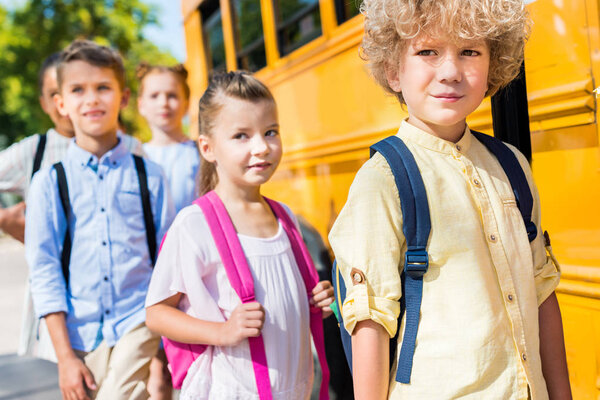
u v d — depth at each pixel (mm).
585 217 1421
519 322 1048
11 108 15227
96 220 1920
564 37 1430
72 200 1908
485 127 1690
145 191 2006
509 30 1116
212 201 1536
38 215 1858
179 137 3262
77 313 1863
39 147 2406
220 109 1554
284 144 2816
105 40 15656
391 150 1094
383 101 2020
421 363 1015
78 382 1746
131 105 15516
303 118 2613
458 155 1115
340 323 1134
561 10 1432
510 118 1466
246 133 1539
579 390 1485
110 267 1902
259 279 1489
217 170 1631
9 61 14906
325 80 2398
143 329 1881
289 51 2668
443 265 1035
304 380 1528
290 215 1698
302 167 2664
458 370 998
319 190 2535
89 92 1956
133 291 1937
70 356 1767
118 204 1954
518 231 1107
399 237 1061
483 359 999
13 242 14758
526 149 1472
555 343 1183
